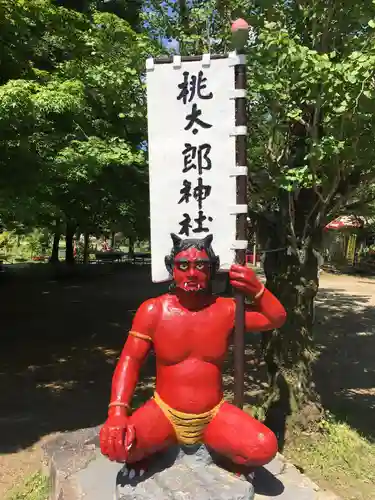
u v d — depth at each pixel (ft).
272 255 18.97
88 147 19.79
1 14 19.38
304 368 18.48
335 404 22.94
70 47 23.30
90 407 22.03
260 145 18.47
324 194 17.34
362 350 32.81
